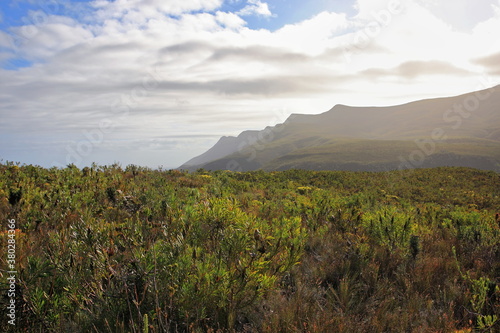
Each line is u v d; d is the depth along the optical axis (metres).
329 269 4.23
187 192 8.09
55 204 5.73
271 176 21.12
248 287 3.04
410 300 3.47
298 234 3.95
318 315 2.97
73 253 3.06
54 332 2.44
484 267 4.61
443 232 6.75
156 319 2.59
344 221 6.14
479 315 2.98
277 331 2.74
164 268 2.92
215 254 3.37
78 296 2.76
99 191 7.36
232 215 3.74
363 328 2.88
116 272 2.83
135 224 3.82
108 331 2.47
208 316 2.93
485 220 7.14
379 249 4.91
